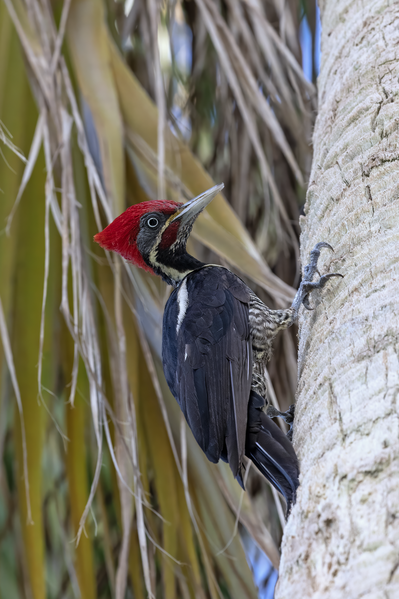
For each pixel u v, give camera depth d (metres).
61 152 6.33
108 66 7.18
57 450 7.95
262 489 8.03
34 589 6.00
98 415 6.06
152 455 6.82
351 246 4.80
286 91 7.76
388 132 5.12
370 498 3.34
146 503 5.97
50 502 8.23
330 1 7.08
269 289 6.88
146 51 8.10
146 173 7.52
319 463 3.77
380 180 4.90
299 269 7.77
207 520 6.73
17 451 6.48
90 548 6.31
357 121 5.41
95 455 7.23
